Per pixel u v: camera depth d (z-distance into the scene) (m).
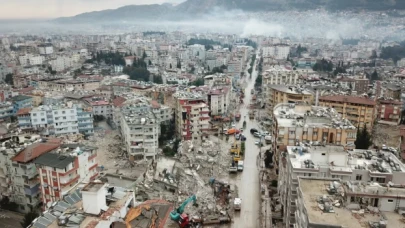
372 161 92.94
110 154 151.88
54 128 169.62
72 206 57.62
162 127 177.62
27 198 102.12
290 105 155.38
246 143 172.62
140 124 141.00
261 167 140.88
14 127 169.25
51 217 55.00
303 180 70.56
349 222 55.88
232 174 133.38
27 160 98.75
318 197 63.66
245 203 110.69
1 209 105.06
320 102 179.75
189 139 167.62
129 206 60.81
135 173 127.75
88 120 177.62
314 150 91.94
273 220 100.75
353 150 102.00
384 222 55.03
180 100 171.38
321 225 54.94
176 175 118.25
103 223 52.44
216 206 104.56
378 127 191.75
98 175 110.00
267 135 179.75
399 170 86.31
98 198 54.28
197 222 95.12
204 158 142.38
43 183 93.75
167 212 65.38
